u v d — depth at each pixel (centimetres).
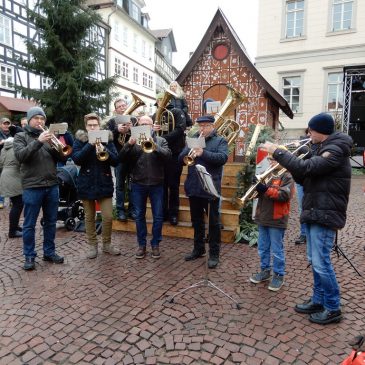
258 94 880
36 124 426
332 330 303
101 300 357
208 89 927
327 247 304
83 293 372
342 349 277
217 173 433
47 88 1499
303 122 1878
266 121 878
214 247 445
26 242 432
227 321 317
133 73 3062
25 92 1464
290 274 420
